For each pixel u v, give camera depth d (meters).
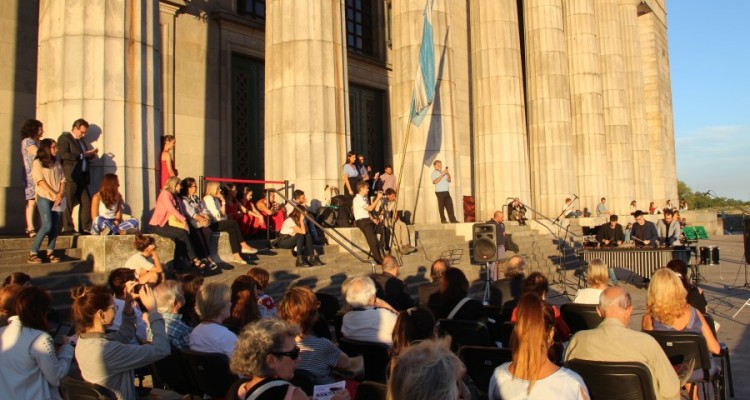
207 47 15.66
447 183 14.46
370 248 10.41
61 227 8.08
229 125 16.08
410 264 11.91
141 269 6.24
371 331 4.93
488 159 19.45
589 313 6.03
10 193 11.55
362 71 20.56
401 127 15.55
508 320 6.31
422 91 11.83
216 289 4.60
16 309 4.02
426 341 2.46
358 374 4.50
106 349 4.05
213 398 4.36
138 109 8.59
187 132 15.00
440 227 14.33
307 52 11.95
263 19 17.44
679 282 5.14
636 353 4.00
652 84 38.53
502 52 19.50
